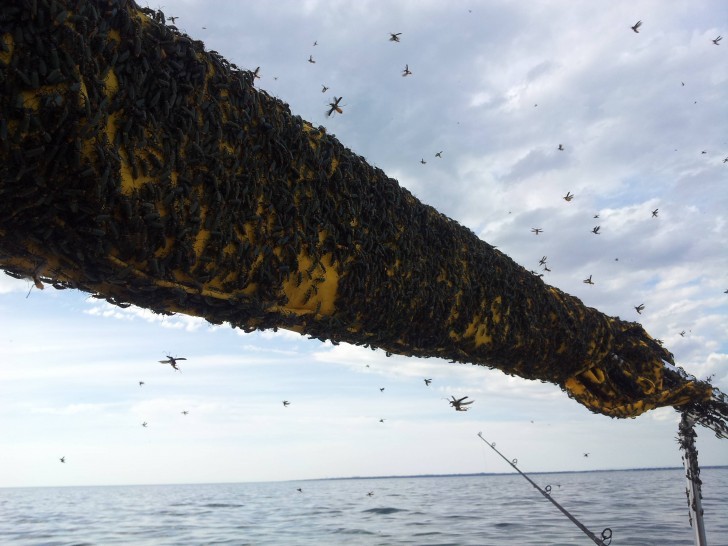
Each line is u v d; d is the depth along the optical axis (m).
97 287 2.50
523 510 42.12
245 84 2.68
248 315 2.74
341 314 3.05
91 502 85.94
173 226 2.33
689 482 5.63
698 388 5.09
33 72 1.97
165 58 2.41
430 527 31.81
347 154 3.18
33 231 2.15
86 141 2.10
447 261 3.59
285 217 2.69
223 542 28.67
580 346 4.70
